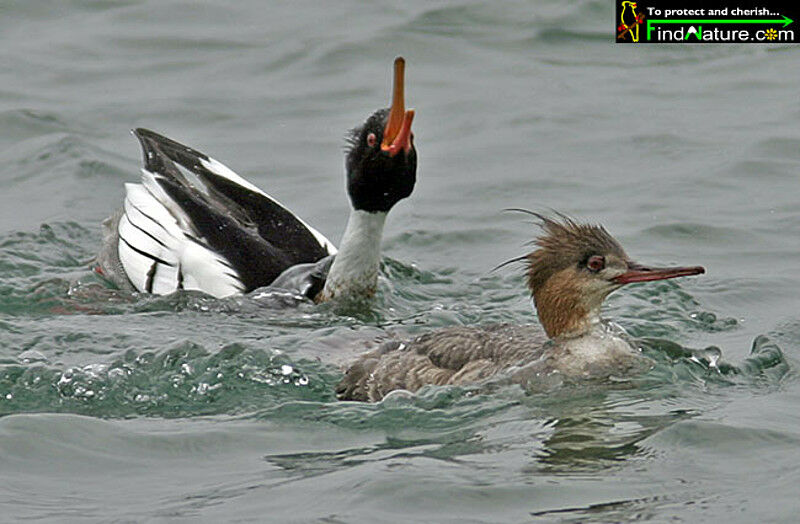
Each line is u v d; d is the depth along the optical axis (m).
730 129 20.34
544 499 10.05
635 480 10.38
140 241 16.36
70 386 12.72
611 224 17.59
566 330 13.05
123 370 13.02
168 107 21.20
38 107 21.03
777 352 13.30
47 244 17.36
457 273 16.56
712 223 17.50
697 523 9.62
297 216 17.97
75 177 19.17
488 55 22.97
